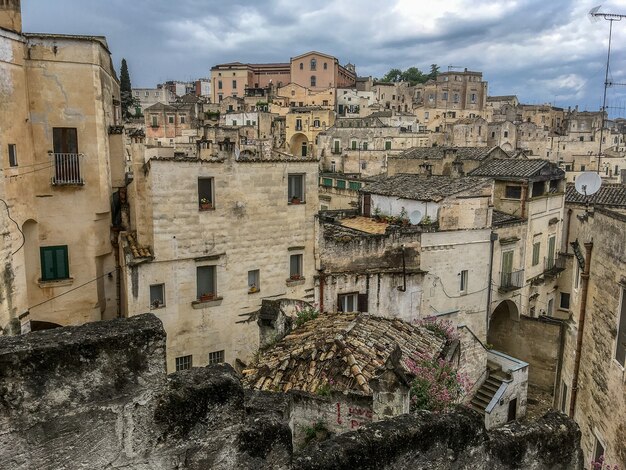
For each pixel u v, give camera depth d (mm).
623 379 13430
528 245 33750
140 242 21875
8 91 20484
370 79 127312
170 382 4277
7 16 21016
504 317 33438
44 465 3865
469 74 119188
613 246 14555
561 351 20625
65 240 23531
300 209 24344
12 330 20156
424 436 5340
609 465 13781
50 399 3842
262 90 115000
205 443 4348
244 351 23703
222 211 22406
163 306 21656
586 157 77250
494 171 35656
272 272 24031
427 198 29359
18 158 21172
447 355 15922
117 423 4062
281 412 5793
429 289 28453
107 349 3994
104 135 24031
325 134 78375
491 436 5930
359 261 25969
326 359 13461
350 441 5047
